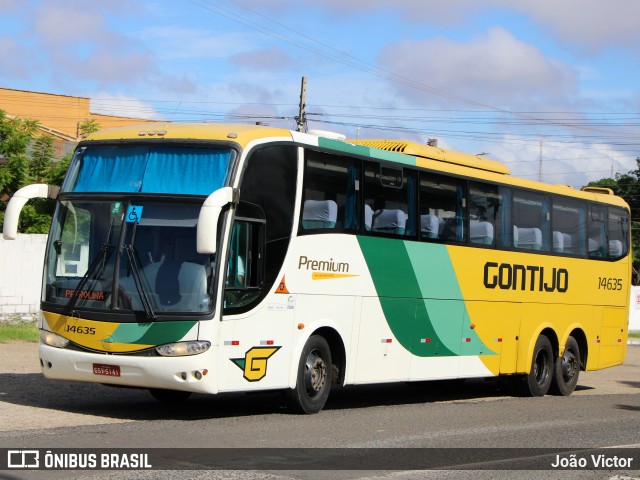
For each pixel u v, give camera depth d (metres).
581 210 20.47
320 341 13.52
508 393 19.33
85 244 12.12
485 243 17.27
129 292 11.70
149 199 11.98
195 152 12.15
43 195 12.68
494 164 17.95
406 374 15.37
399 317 15.12
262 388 12.40
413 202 15.52
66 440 9.96
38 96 58.91
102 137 12.69
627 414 15.63
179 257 11.70
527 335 18.56
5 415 11.84
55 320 12.05
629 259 22.34
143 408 13.42
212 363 11.56
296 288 12.96
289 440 10.74
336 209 13.79
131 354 11.58
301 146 13.14
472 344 16.95
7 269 24.89
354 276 14.12
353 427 12.21
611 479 9.37
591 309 20.75
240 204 12.05
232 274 11.94
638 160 64.69
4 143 31.52
